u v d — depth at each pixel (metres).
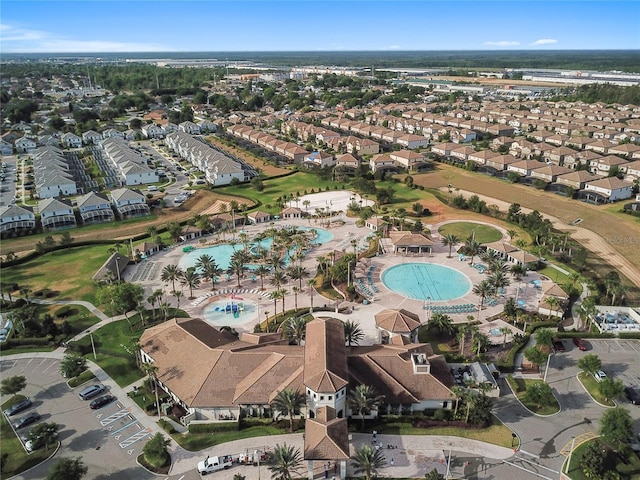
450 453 93.94
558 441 96.75
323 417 94.88
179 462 92.50
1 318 141.00
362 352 114.88
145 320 140.88
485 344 122.75
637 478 88.06
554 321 138.12
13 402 108.62
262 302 151.38
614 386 103.50
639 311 141.62
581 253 171.50
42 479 89.06
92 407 106.44
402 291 157.00
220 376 106.38
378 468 89.88
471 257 180.25
